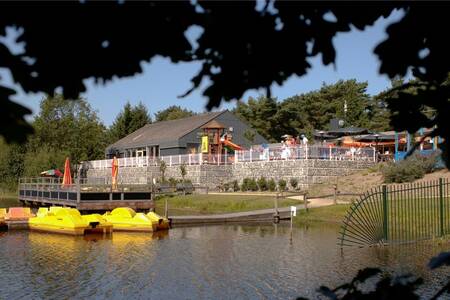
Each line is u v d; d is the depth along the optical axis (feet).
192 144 202.08
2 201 179.11
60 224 88.69
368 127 224.74
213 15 6.15
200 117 224.53
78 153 242.58
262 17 6.43
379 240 66.44
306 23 6.88
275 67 7.00
